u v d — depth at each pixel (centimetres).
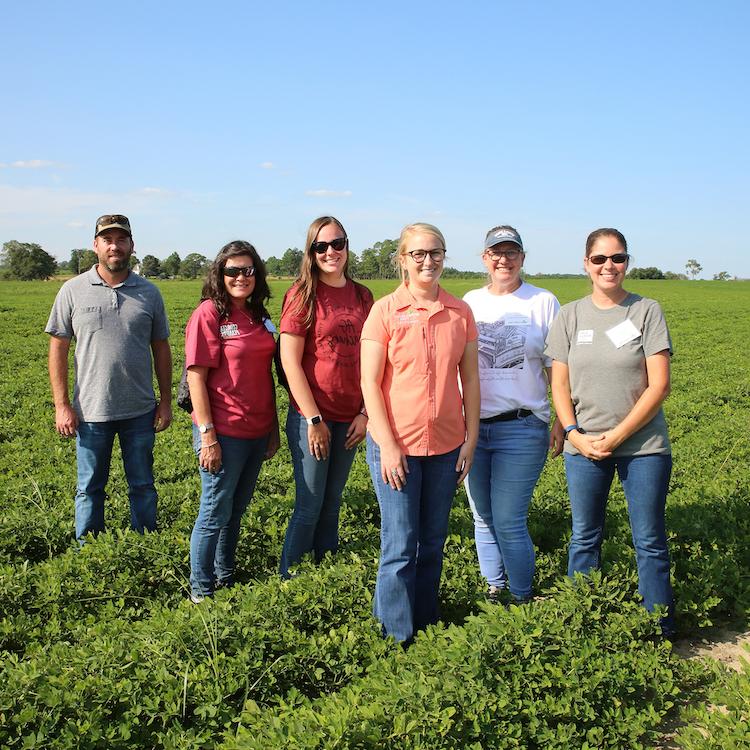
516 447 511
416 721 347
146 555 566
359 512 700
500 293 531
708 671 452
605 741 388
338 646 438
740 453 1017
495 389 513
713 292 6931
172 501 715
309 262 500
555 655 425
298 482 527
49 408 1358
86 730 356
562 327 501
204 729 370
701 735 385
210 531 527
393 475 429
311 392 509
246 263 510
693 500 711
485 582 552
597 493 498
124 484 802
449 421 439
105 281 603
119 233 588
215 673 399
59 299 600
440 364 433
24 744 343
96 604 528
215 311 512
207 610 448
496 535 543
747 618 530
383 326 434
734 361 2173
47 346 2262
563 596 475
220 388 518
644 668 432
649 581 489
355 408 527
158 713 377
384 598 450
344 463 538
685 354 2355
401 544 441
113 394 600
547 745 375
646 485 476
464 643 404
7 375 1722
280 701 380
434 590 472
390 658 409
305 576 499
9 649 469
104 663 399
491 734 369
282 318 507
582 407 492
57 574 533
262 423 534
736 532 636
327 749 328
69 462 992
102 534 582
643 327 471
